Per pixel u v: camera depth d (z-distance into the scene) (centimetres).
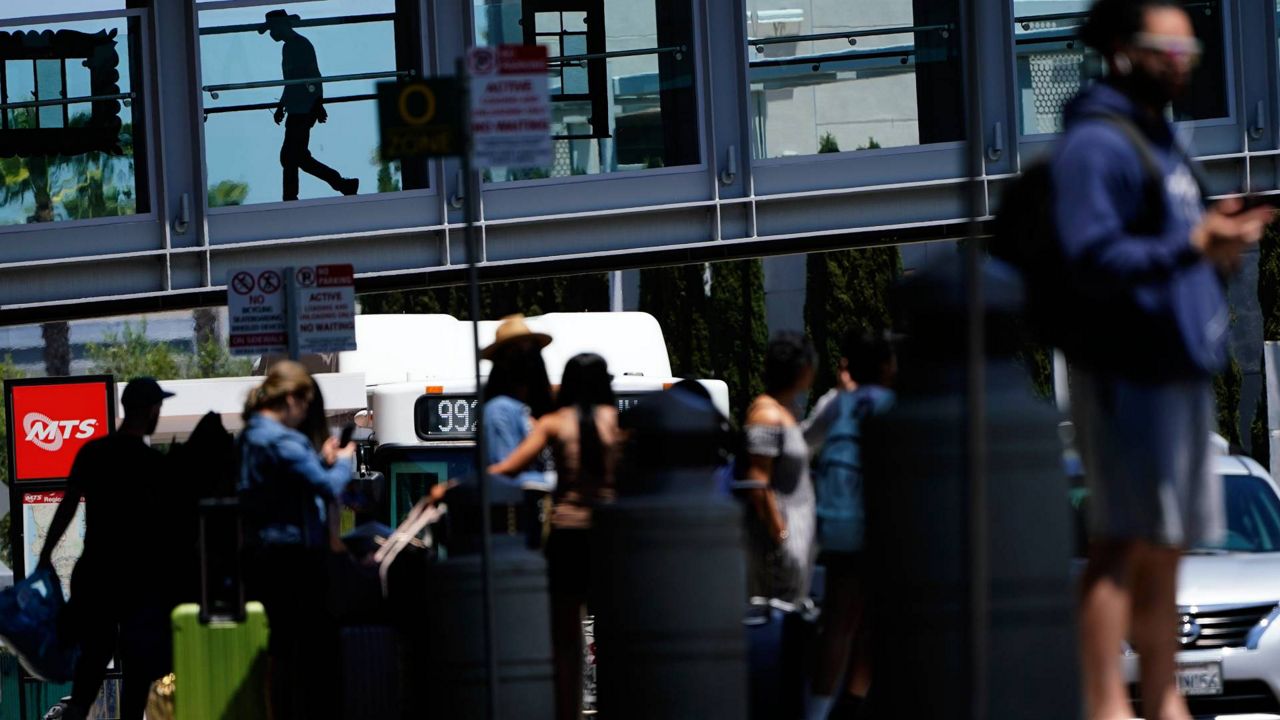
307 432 2639
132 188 4394
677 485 1872
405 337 5134
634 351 5203
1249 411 11569
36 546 4066
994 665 1544
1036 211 1565
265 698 2319
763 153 4522
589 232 4497
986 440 1547
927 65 4541
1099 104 1540
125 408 2912
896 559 1584
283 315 3444
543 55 2200
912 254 11919
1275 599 3133
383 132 1917
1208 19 4609
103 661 2898
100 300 4384
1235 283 11550
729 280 12012
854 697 2367
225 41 4384
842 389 2480
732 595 1861
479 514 2061
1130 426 1507
